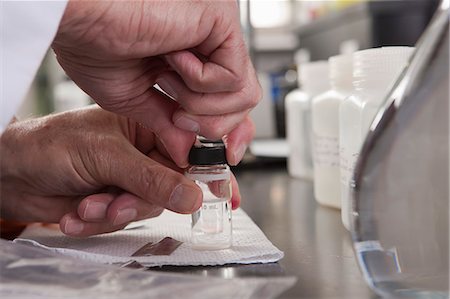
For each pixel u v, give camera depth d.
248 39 1.36
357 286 0.43
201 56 0.52
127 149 0.58
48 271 0.44
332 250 0.56
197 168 0.56
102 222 0.59
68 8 0.45
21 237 0.62
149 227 0.66
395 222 0.39
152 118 0.56
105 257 0.51
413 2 2.11
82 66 0.52
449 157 0.38
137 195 0.58
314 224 0.71
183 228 0.66
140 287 0.40
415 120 0.38
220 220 0.55
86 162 0.59
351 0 2.28
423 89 0.37
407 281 0.39
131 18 0.46
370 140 0.38
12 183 0.64
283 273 0.48
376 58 0.62
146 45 0.48
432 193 0.38
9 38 0.45
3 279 0.42
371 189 0.39
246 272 0.48
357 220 0.39
